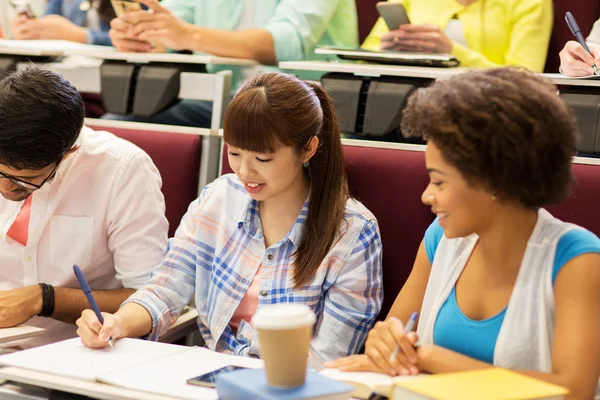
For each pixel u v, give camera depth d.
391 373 1.50
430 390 1.21
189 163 2.38
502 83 1.40
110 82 2.61
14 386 1.56
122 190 2.19
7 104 1.90
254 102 1.83
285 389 1.26
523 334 1.49
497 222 1.50
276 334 1.24
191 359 1.62
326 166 1.98
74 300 2.11
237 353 1.97
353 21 3.18
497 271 1.54
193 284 2.10
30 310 2.06
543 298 1.48
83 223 2.20
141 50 2.95
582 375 1.41
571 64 2.15
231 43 2.94
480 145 1.38
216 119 2.51
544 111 1.39
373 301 1.98
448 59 2.30
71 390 1.47
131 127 2.52
